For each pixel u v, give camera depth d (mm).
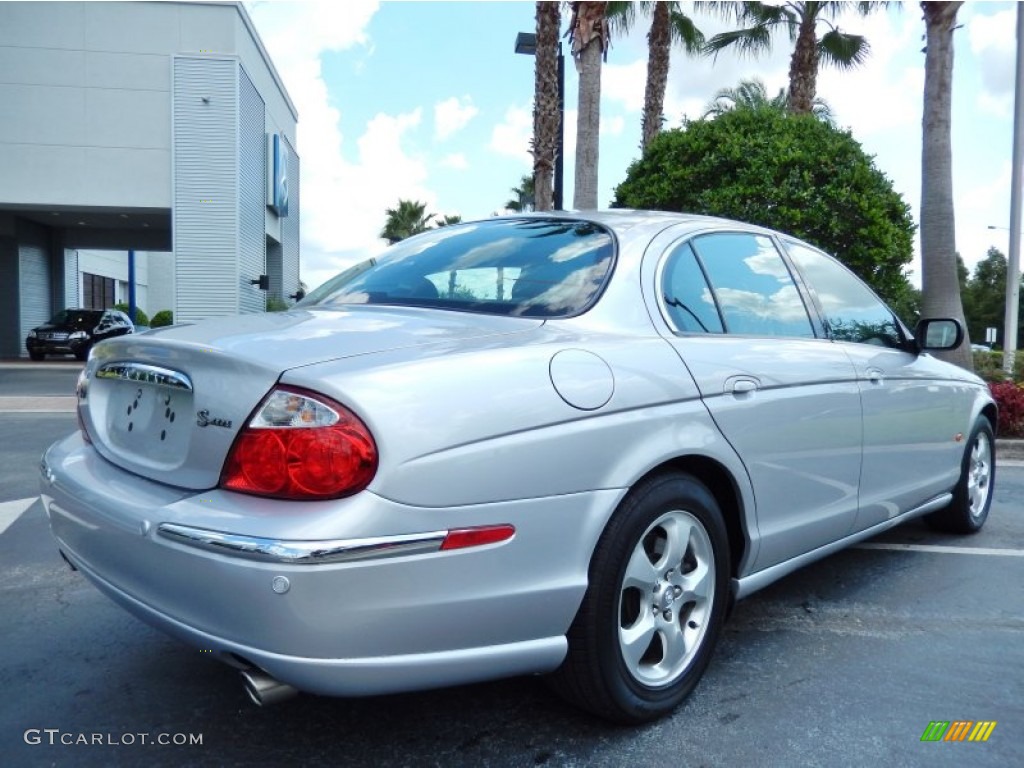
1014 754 2545
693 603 2791
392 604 2020
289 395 2061
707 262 3195
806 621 3611
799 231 9766
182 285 22391
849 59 17562
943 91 9992
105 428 2709
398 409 2062
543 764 2463
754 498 2949
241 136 22734
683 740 2598
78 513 2500
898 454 3889
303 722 2715
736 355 2975
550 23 12438
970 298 59156
